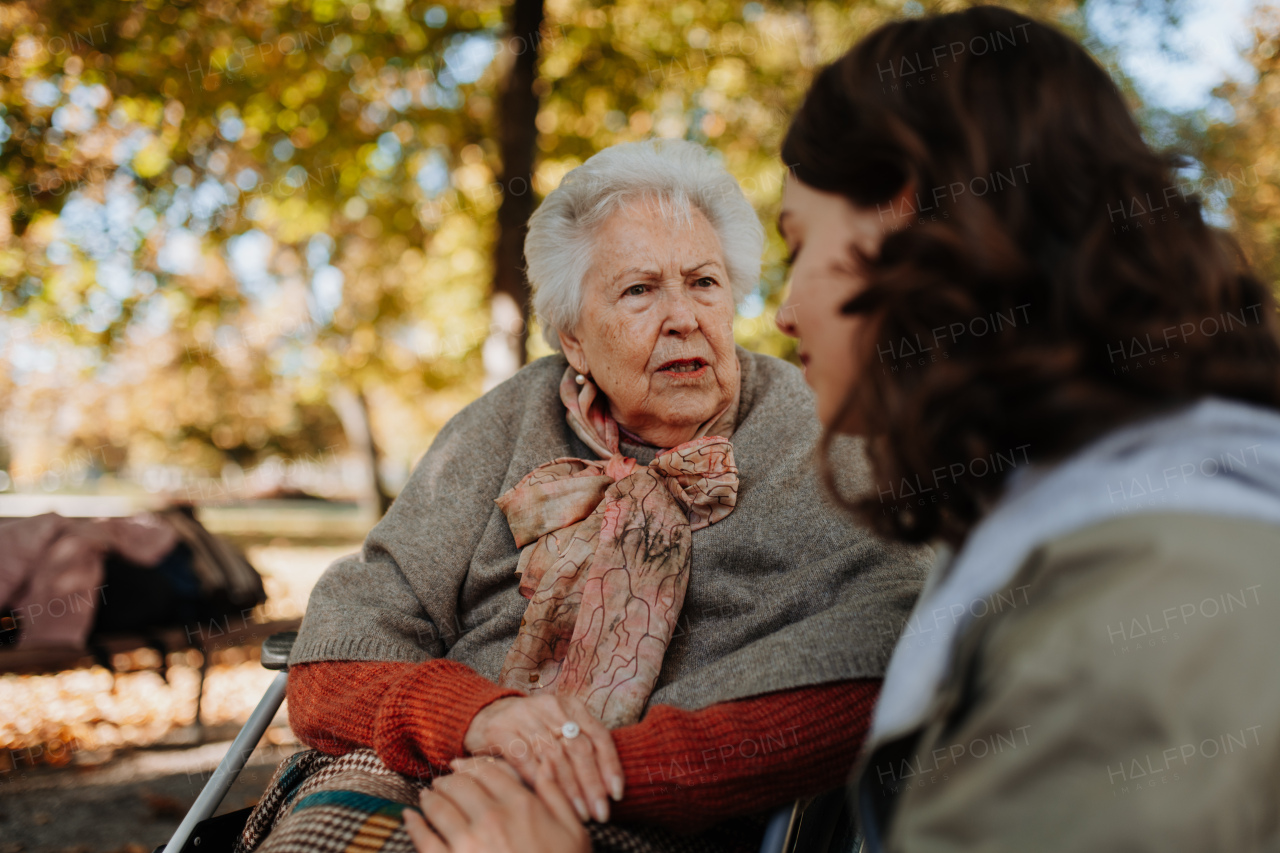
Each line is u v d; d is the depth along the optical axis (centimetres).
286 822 99
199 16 556
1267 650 42
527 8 491
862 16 557
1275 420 51
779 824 97
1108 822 42
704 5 610
